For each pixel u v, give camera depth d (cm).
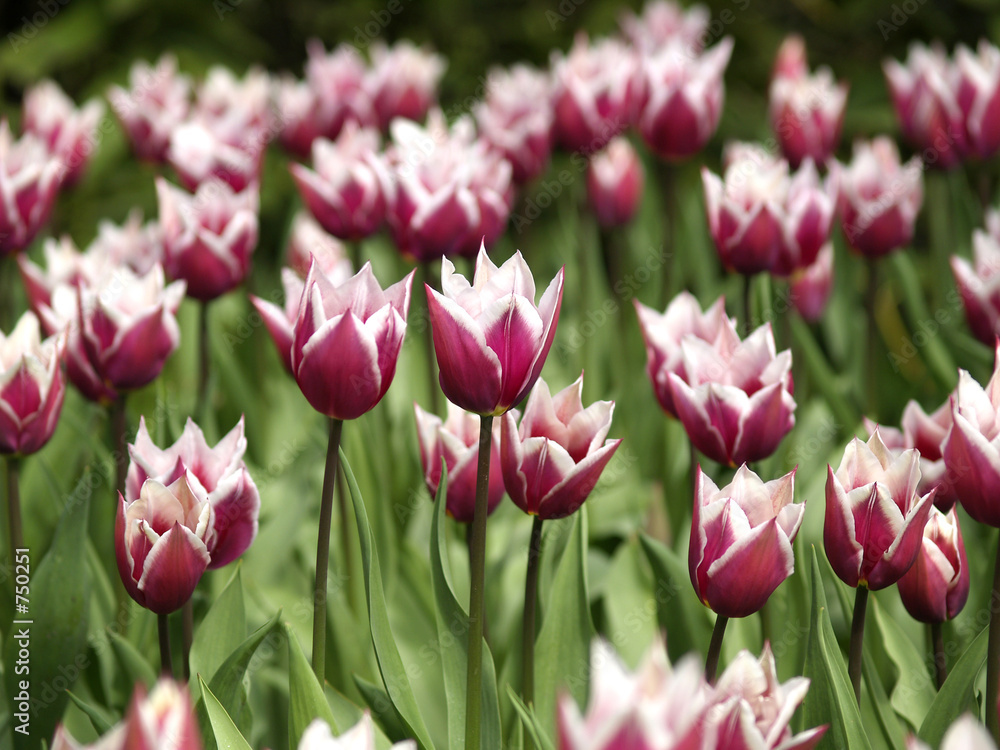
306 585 211
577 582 193
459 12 434
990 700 185
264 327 244
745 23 415
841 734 185
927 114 242
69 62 408
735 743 174
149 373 198
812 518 209
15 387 192
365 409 183
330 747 172
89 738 198
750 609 181
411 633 205
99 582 203
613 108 249
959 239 278
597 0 420
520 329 180
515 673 199
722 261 210
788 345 218
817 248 209
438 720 200
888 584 183
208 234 210
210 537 185
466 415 193
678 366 195
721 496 182
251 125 255
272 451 238
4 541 209
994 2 377
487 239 216
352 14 437
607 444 185
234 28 423
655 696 167
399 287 183
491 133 243
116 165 406
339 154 217
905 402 239
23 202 212
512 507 217
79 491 196
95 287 200
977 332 207
